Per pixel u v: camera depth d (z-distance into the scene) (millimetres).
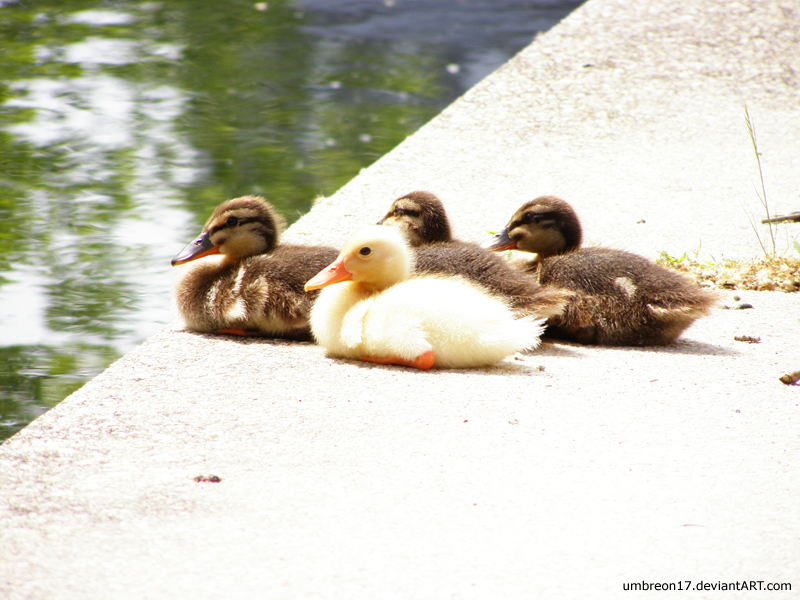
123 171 18625
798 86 20688
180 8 31953
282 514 6652
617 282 10492
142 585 5867
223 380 9039
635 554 6266
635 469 7379
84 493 6859
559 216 11727
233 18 30906
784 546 6371
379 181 16312
